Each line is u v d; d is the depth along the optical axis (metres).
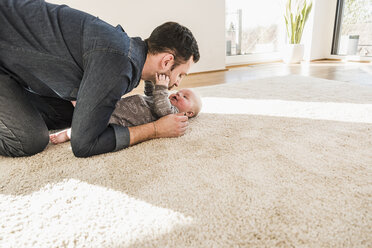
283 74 2.94
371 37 3.65
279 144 1.04
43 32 0.78
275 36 4.32
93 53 0.75
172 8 3.00
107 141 0.94
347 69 3.07
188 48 0.94
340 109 1.46
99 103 0.80
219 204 0.69
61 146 1.09
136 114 1.17
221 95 1.93
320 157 0.92
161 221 0.63
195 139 1.12
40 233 0.61
